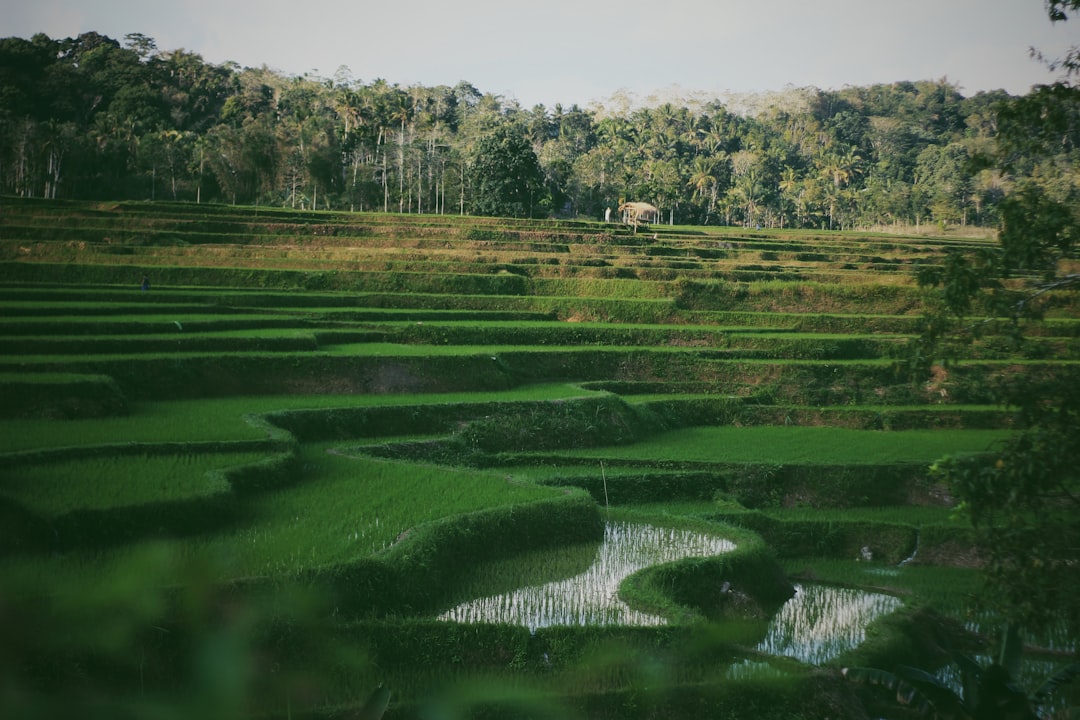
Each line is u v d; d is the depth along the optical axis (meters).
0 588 2.84
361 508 21.39
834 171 141.62
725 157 141.00
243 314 44.12
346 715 11.79
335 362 35.84
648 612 17.14
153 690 10.01
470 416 32.59
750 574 21.11
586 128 159.00
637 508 27.72
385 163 99.25
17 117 98.25
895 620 19.23
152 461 22.52
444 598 17.91
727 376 43.72
